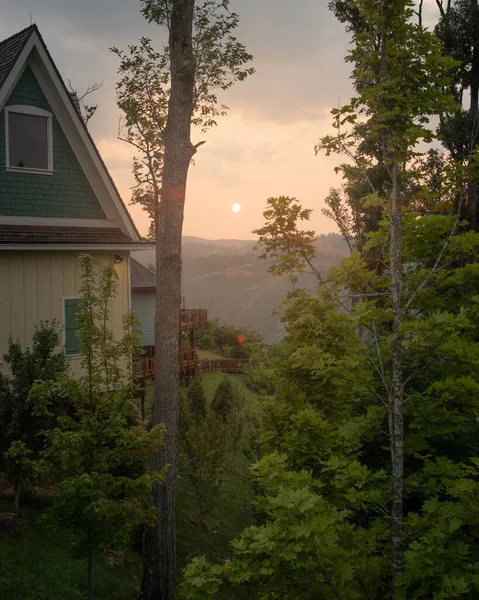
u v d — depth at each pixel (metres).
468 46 20.81
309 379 10.57
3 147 14.30
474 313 7.18
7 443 11.25
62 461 7.59
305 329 10.30
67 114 15.26
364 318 7.52
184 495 17.53
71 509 7.85
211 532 15.60
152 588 10.77
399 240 7.14
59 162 15.41
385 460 10.23
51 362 10.52
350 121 7.23
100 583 10.11
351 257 7.91
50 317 14.82
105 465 8.00
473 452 9.75
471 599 6.45
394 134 6.93
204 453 15.64
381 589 7.13
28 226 14.80
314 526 4.95
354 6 7.11
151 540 10.96
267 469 6.23
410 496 9.34
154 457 11.26
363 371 7.73
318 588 5.59
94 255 15.80
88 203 16.09
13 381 10.29
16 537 10.05
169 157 11.76
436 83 6.84
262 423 11.16
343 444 8.52
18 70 14.03
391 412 7.26
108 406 8.37
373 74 7.02
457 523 6.24
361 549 6.97
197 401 29.08
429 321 6.43
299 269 7.77
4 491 11.71
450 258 7.68
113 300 16.23
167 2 11.70
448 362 7.19
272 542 4.98
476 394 6.75
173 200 11.72
